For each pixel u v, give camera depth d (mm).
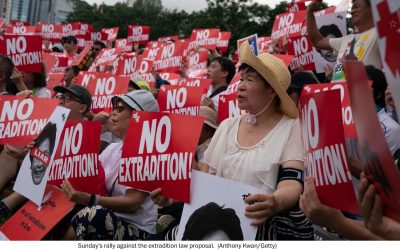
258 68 2877
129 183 3162
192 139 2967
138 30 14797
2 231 3725
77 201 3447
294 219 2783
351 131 3516
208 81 6465
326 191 2127
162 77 9320
